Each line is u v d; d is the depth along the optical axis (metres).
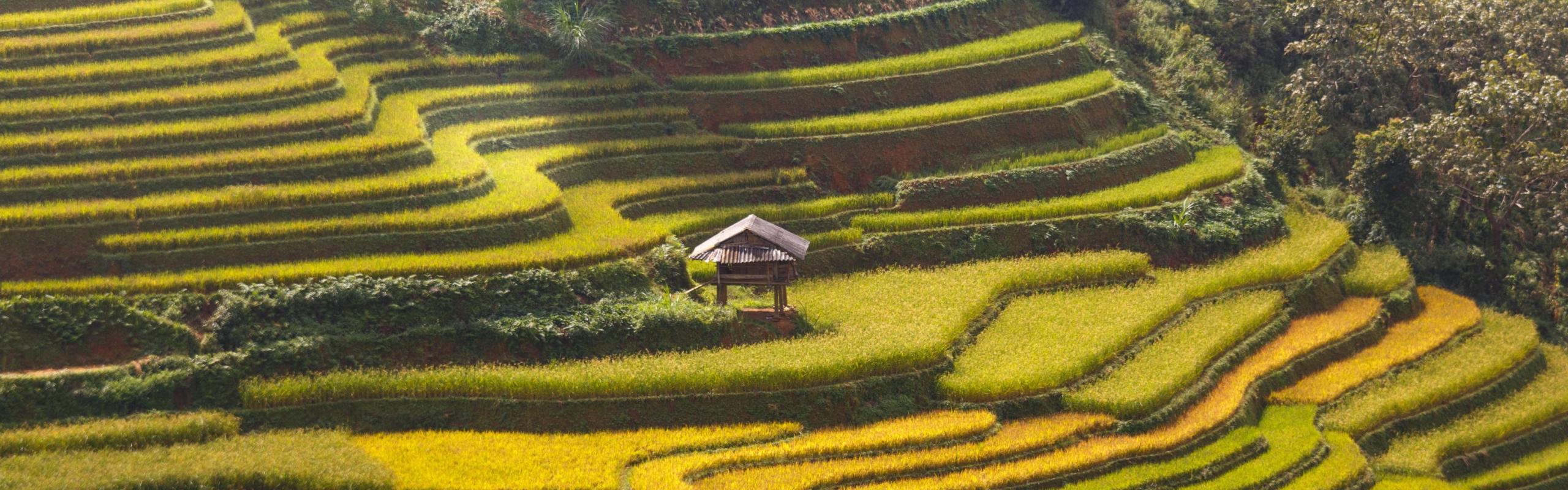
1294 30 56.47
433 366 28.55
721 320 31.03
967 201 40.94
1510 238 46.81
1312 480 29.12
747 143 41.62
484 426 27.23
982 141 44.12
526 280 30.69
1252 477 28.52
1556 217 43.84
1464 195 45.81
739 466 26.53
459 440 26.36
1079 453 28.30
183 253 30.06
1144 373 31.92
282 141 34.94
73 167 32.22
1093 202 40.78
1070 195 42.44
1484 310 42.19
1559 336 42.53
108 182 32.03
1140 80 51.53
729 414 28.33
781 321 31.98
